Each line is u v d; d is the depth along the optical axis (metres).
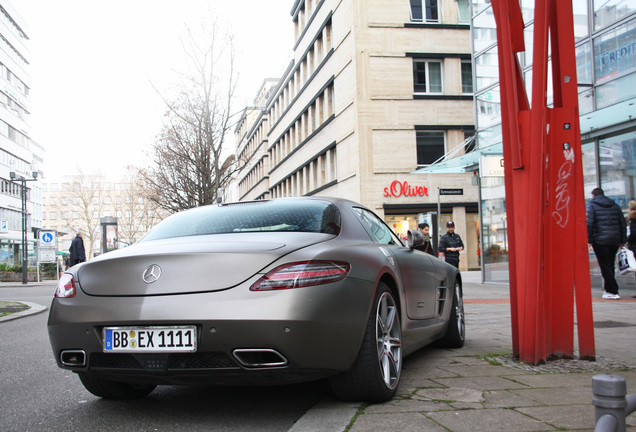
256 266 3.29
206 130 23.77
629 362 4.86
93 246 87.75
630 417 3.26
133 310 3.31
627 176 12.23
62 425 3.53
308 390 4.30
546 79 4.83
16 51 65.62
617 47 12.33
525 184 4.86
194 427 3.40
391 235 5.18
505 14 4.98
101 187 95.31
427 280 5.21
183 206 25.61
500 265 16.80
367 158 28.30
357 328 3.48
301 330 3.16
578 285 4.93
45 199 124.00
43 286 27.58
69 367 3.59
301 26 41.62
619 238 11.09
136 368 3.35
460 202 28.77
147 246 3.88
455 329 5.95
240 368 3.21
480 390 3.95
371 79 28.61
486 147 15.49
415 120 28.77
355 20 28.69
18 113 66.25
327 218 4.13
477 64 17.72
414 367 4.94
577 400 3.62
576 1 13.67
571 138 4.91
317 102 35.94
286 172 46.69
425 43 29.12
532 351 4.79
